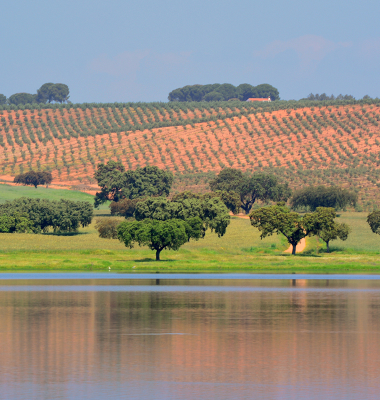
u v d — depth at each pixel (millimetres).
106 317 173375
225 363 108688
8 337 137000
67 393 86688
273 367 105375
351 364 108062
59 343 129375
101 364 107500
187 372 101000
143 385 91688
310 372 101250
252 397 84688
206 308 197625
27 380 94938
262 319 171000
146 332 145625
